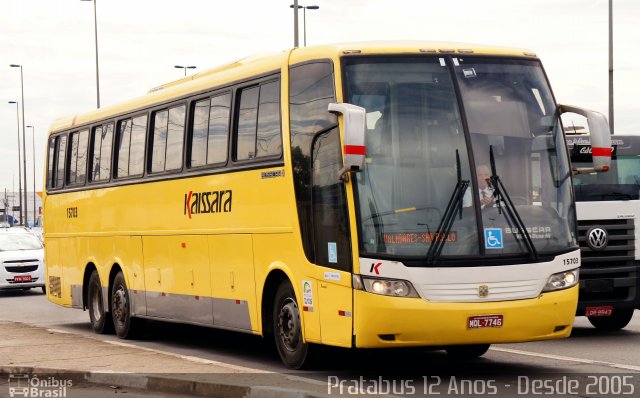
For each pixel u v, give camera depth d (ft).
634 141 66.08
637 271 65.05
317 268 48.65
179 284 64.03
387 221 45.80
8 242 132.87
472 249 46.06
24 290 141.38
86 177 79.92
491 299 46.01
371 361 55.16
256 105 55.21
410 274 45.21
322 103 48.55
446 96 47.83
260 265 54.08
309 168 49.42
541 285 46.93
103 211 76.23
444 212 46.16
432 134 47.11
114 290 74.64
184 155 63.36
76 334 70.64
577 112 49.93
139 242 70.03
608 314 65.00
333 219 47.42
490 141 47.70
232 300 57.36
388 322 45.19
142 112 70.44
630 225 65.36
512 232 46.80
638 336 66.18
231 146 57.36
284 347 52.54
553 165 48.88
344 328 46.65
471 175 46.80
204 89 61.41
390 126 46.91
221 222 58.39
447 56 48.73
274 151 52.90
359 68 47.57
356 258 45.80
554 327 47.39
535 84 49.90
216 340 71.51
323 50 49.26
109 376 49.08
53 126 88.63
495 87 48.83
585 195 65.10
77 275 81.51
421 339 45.44
